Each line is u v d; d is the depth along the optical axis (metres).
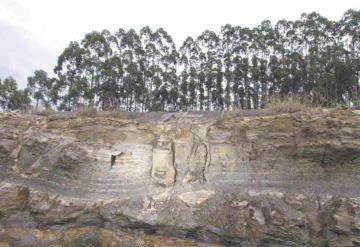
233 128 9.20
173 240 8.03
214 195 8.33
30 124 10.90
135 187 8.95
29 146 10.35
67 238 8.31
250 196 8.05
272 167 8.40
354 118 8.23
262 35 18.94
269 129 8.74
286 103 9.66
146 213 8.34
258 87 18.91
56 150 9.95
